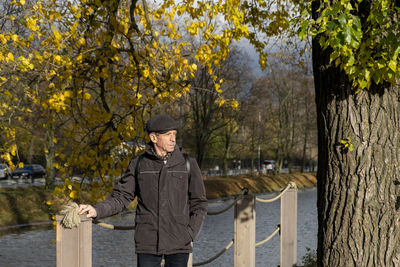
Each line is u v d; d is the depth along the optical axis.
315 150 81.00
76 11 5.96
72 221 3.20
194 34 5.91
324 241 4.80
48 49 5.81
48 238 18.42
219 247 15.69
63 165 6.26
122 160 6.35
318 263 4.91
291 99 57.19
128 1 6.52
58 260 3.31
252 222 5.98
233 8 5.61
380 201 4.57
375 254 4.57
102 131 6.23
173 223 3.33
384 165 4.57
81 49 6.17
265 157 86.19
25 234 19.53
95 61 6.25
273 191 48.88
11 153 6.05
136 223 3.42
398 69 4.07
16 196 24.00
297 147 69.44
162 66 6.23
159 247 3.30
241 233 6.00
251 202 6.02
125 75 6.61
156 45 6.09
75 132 6.08
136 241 3.38
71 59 6.02
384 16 4.00
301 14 4.71
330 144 4.75
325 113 4.80
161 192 3.34
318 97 4.90
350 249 4.62
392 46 3.97
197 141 35.34
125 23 6.46
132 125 6.21
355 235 4.60
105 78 6.45
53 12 5.72
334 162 4.71
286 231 6.80
